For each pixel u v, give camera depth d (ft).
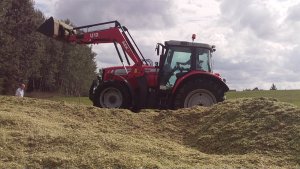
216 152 25.52
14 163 19.03
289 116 26.73
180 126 30.45
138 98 42.39
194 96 40.04
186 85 39.93
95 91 41.98
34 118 27.73
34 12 141.28
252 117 28.22
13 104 33.09
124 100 41.37
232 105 31.19
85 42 46.52
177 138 28.66
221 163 20.80
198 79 40.16
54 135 22.97
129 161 19.52
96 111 32.14
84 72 214.28
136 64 44.06
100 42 46.11
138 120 31.24
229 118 29.30
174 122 30.91
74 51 202.49
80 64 210.18
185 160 20.94
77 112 31.73
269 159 22.11
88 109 32.45
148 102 42.32
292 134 24.59
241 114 29.12
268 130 25.89
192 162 20.79
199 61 43.06
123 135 26.23
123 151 21.48
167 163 20.20
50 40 177.78
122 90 41.42
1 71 126.72
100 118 31.07
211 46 43.62
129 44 45.11
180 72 42.57
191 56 42.86
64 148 21.30
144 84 42.47
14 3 133.28
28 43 137.49
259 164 21.07
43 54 157.38
